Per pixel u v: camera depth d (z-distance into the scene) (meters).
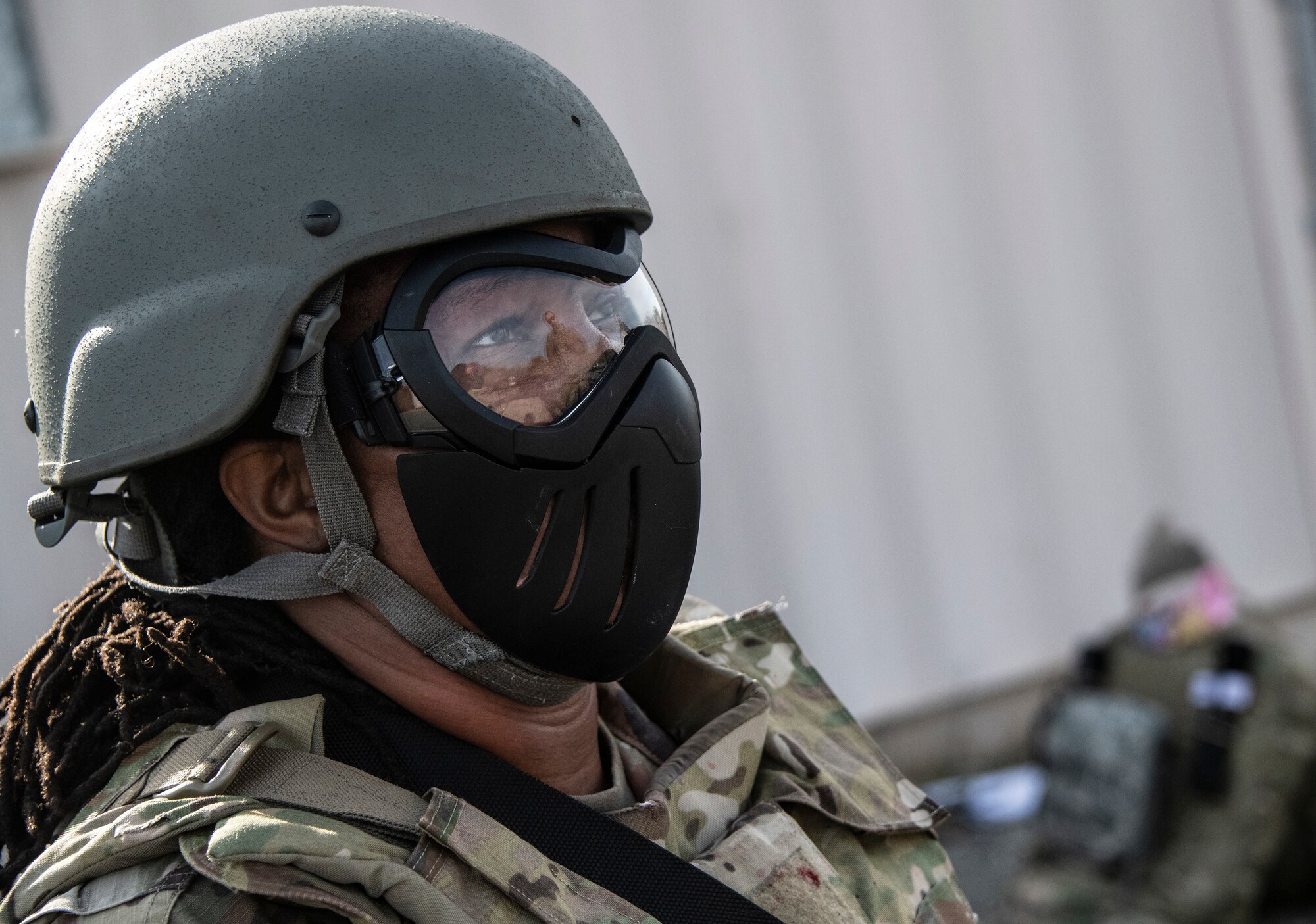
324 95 1.60
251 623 1.71
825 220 7.40
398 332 1.59
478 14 6.29
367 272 1.62
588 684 1.85
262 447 1.68
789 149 7.29
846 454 7.43
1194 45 8.83
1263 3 9.09
